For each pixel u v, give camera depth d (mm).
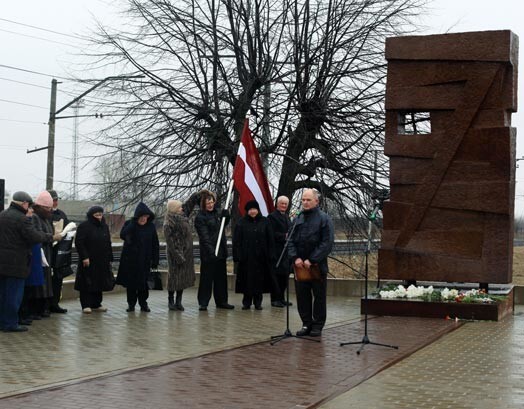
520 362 9539
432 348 10680
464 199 14695
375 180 22625
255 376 8609
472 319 13930
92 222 14328
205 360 9562
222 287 15453
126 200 23562
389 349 10453
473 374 8750
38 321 13148
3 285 11852
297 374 8734
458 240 14789
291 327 12789
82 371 8820
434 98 14875
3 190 15172
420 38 14875
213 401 7402
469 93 14625
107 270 14406
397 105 15109
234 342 11094
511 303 15430
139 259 14523
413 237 15055
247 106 22484
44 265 13062
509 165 14414
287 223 15641
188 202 15922
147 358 9734
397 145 15180
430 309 14188
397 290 14766
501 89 14484
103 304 16000
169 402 7340
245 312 14945
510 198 14461
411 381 8352
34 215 12891
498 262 14516
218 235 15258
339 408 7145
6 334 11633
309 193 11617
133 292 14750
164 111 22828
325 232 11547
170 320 13531
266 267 15406
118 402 7297
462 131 14688
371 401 7406
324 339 11398
